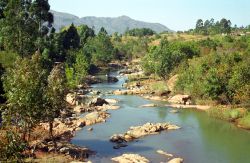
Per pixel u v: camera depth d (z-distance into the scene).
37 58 54.25
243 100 92.31
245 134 74.81
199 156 60.56
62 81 55.81
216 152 62.81
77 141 67.31
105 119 85.88
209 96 102.69
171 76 140.50
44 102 51.03
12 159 29.30
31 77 49.41
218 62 114.00
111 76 180.50
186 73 118.25
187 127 80.31
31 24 150.88
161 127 77.94
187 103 105.69
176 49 170.25
